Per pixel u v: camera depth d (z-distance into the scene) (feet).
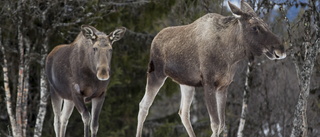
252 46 88.63
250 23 88.38
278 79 156.15
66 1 155.94
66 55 105.40
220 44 91.81
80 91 101.65
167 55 99.25
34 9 152.97
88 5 159.02
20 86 152.97
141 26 175.32
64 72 104.68
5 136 168.25
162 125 180.34
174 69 98.27
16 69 166.71
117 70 170.19
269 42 86.79
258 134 155.63
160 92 174.29
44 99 155.63
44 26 154.92
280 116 156.15
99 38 94.84
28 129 170.60
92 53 96.68
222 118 94.48
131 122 186.50
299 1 115.34
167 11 171.83
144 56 175.63
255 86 152.25
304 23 112.47
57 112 111.45
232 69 93.15
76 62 101.65
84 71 100.32
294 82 157.17
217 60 92.07
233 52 91.50
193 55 94.68
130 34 174.09
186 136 176.35
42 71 155.63
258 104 157.07
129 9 171.32
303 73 111.34
